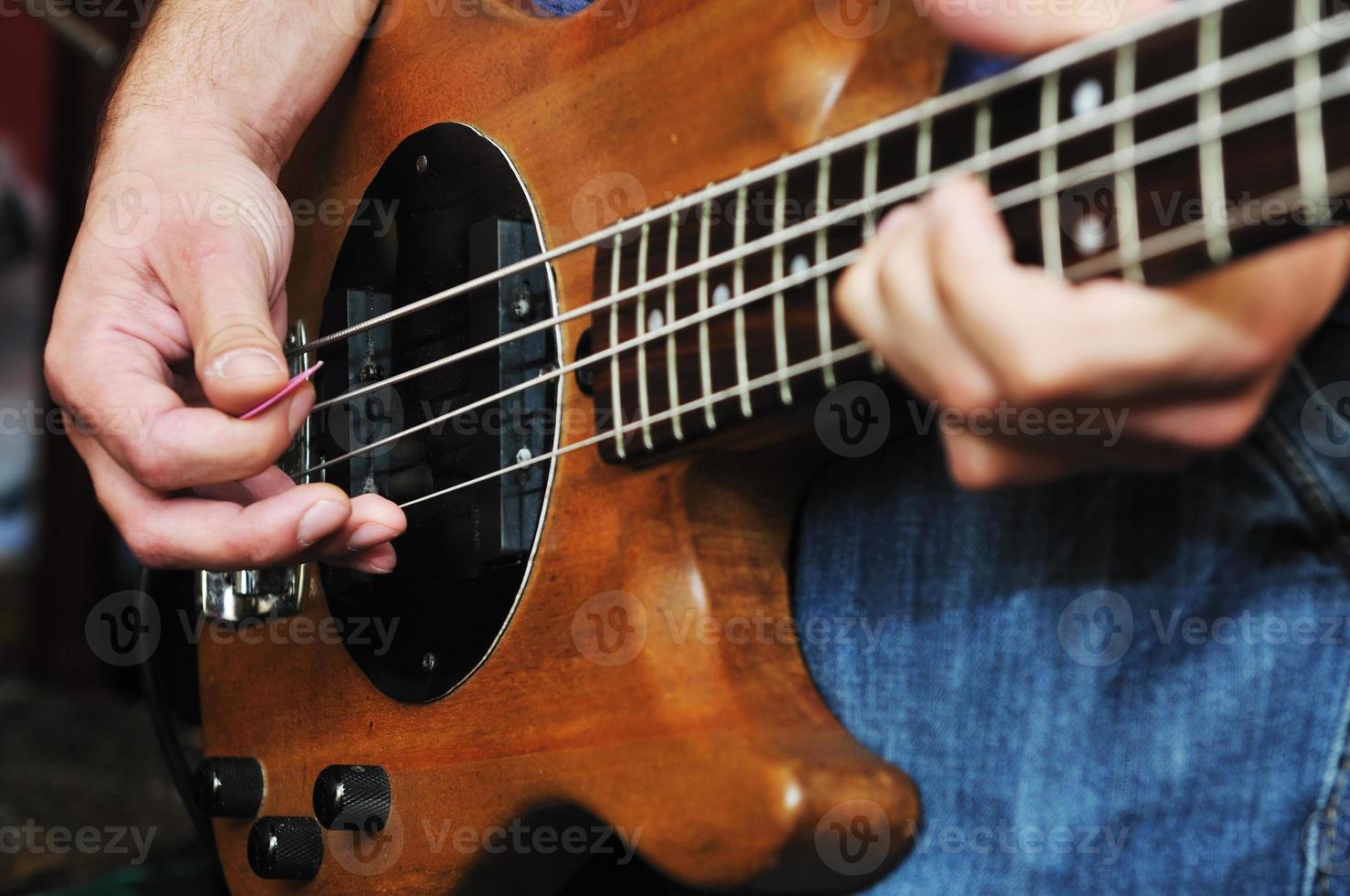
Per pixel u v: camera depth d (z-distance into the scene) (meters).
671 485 1.25
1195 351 1.12
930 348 1.14
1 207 3.72
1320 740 1.21
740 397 1.21
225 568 1.32
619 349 1.24
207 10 1.40
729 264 1.21
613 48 1.28
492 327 1.29
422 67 1.35
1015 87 1.15
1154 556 1.22
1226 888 1.21
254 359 1.29
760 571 1.26
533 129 1.30
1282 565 1.21
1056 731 1.23
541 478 1.27
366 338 1.34
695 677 1.24
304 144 1.40
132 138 1.38
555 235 1.29
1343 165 1.11
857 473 1.26
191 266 1.33
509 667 1.28
